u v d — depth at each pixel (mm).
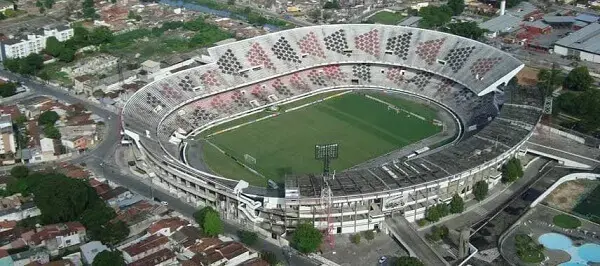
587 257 199125
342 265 197125
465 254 199250
